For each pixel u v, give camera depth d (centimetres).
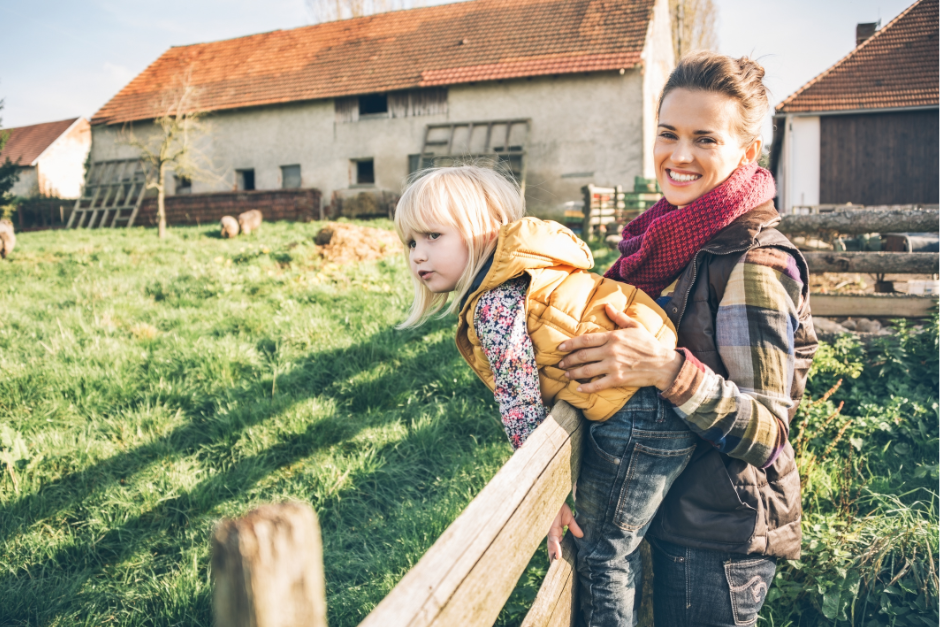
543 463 109
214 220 1884
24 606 238
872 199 1584
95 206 2042
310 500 294
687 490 133
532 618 113
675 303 136
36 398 379
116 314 558
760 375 122
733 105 133
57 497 299
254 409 361
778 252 128
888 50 1650
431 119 1784
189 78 2028
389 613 61
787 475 136
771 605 213
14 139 3909
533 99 1677
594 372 124
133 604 240
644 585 169
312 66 2034
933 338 364
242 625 46
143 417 356
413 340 479
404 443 343
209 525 280
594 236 1162
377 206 1781
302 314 540
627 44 1617
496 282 134
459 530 80
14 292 669
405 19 2091
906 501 266
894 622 202
